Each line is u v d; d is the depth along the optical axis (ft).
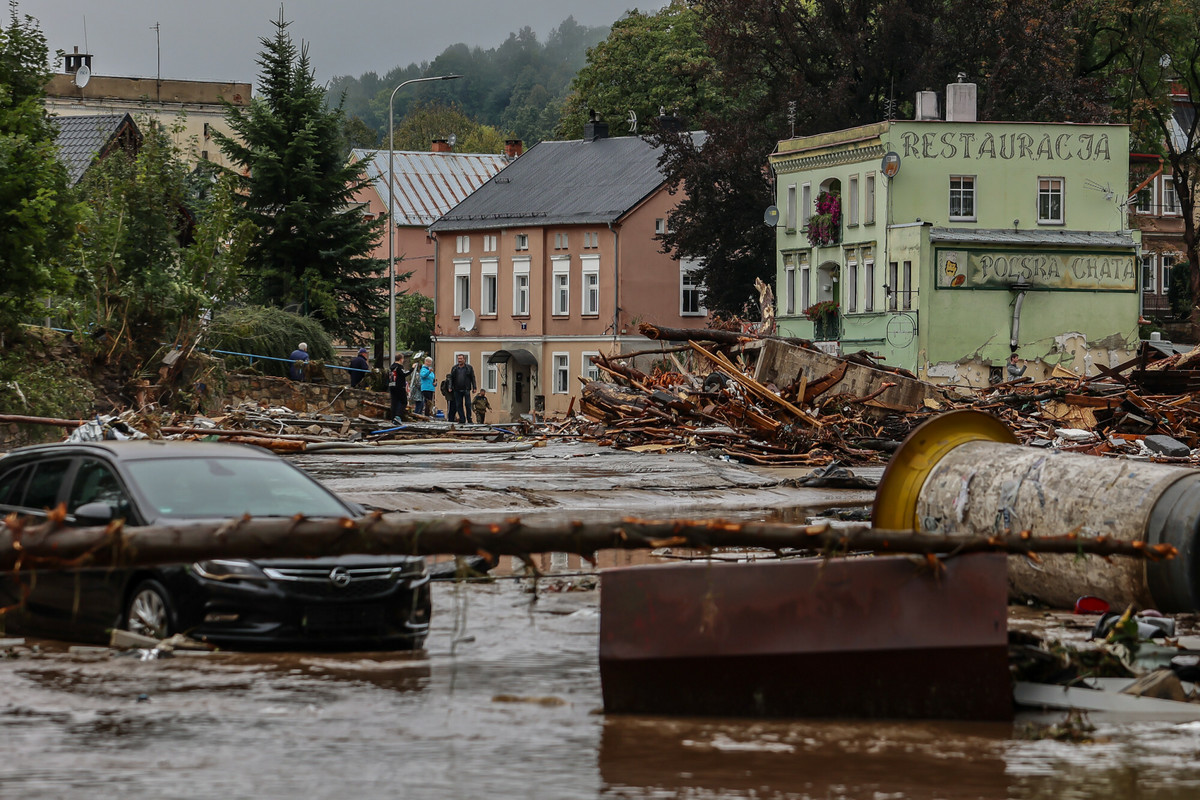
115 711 46.34
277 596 57.00
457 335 486.79
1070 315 333.21
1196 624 62.85
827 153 353.31
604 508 120.37
